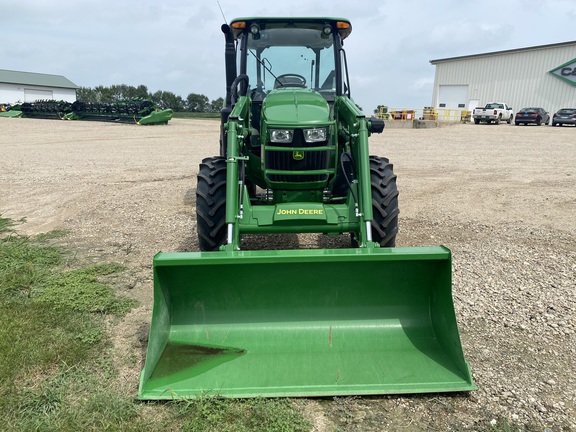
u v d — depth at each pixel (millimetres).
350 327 3547
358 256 3324
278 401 2992
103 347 3635
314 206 4277
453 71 42500
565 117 30641
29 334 3689
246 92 5273
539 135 23734
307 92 4883
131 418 2850
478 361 3465
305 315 3584
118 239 6324
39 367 3312
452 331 3293
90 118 35594
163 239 6309
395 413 2939
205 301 3537
